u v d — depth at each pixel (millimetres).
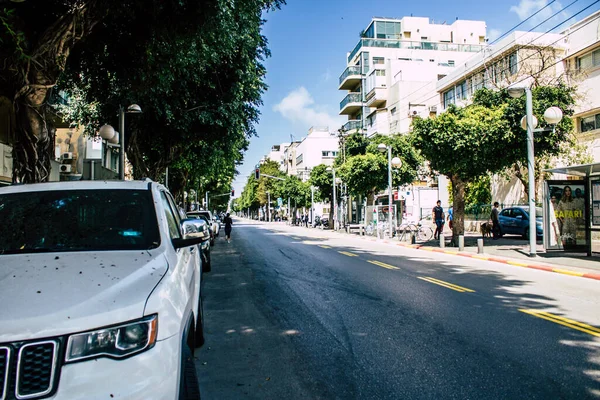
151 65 10906
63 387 2178
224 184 47094
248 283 10641
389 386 4242
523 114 17156
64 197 3824
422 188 41469
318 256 16734
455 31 59281
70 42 8789
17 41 7402
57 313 2307
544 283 10172
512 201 28000
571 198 14516
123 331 2357
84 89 13469
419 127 18578
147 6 8648
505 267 13219
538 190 24500
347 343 5641
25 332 2213
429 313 7156
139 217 3697
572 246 14445
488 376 4445
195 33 9391
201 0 8648
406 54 54031
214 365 4969
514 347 5363
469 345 5453
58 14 9219
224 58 15047
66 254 3164
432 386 4219
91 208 3736
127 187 4035
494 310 7352
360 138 40344
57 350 2219
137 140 20391
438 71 45906
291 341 5805
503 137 17172
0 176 15484
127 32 9859
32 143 9102
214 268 13773
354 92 56188
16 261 2996
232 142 19500
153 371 2354
